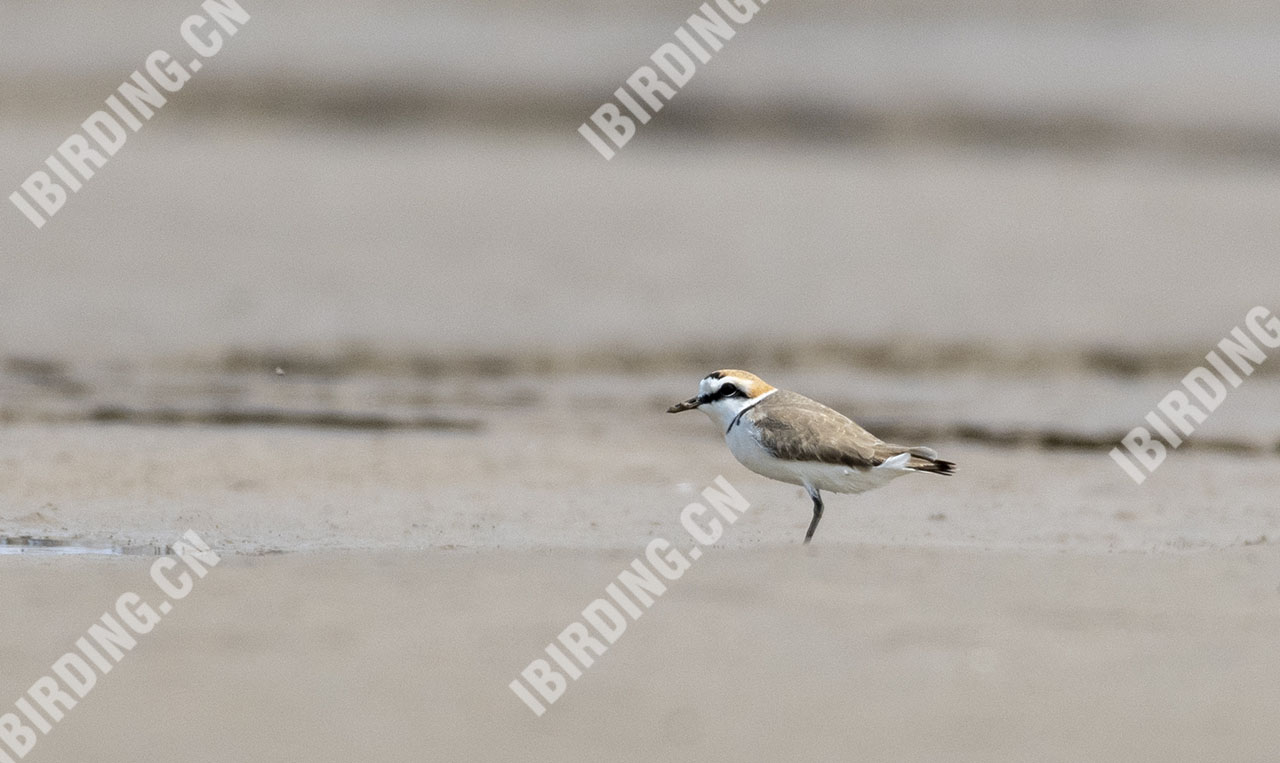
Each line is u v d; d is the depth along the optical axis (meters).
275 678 7.25
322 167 33.81
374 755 6.40
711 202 30.34
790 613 8.24
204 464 13.34
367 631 7.96
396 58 43.41
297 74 41.56
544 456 14.16
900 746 6.51
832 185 32.81
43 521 11.26
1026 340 19.89
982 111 40.16
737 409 10.88
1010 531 11.46
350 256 24.31
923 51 45.34
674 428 15.64
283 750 6.44
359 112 40.25
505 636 7.87
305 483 12.77
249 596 8.61
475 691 7.10
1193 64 44.28
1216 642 7.82
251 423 15.21
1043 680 7.25
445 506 12.11
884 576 9.02
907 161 36.66
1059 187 33.06
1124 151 37.97
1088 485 13.27
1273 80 42.69
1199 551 10.44
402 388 17.16
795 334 19.98
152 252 24.09
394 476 13.15
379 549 10.35
